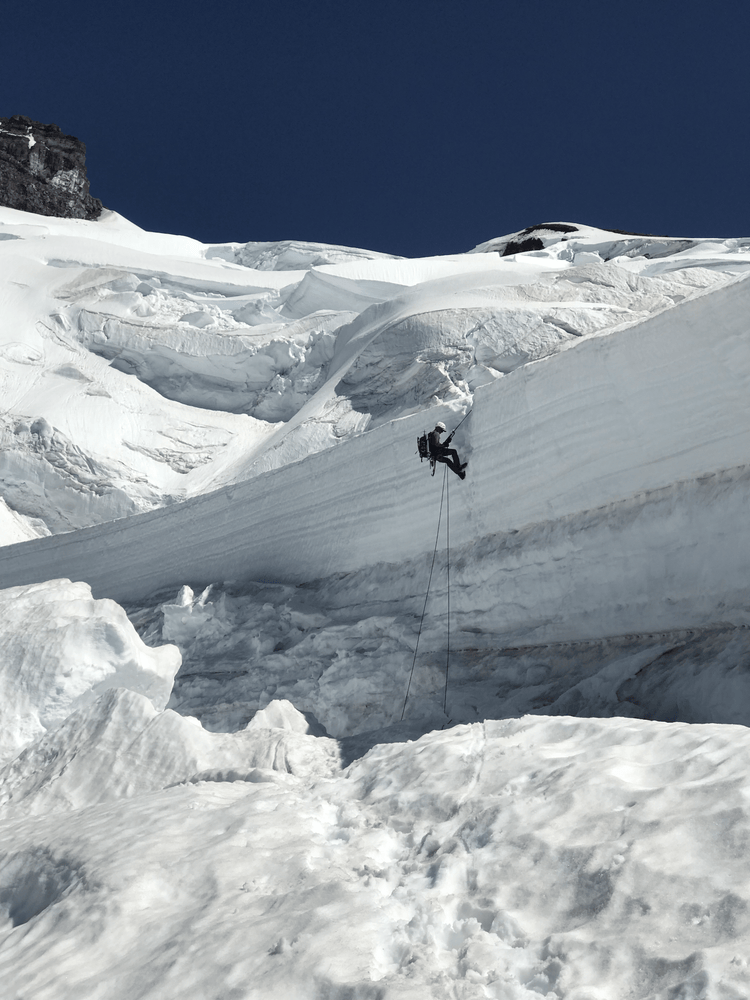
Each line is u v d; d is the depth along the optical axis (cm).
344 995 286
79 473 2986
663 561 863
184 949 345
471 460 1209
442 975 288
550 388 1032
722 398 789
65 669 1048
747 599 751
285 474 1688
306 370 3416
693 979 248
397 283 4044
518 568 1095
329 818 495
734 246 5119
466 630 1164
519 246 6944
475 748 529
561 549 1020
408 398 2522
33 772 773
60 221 7869
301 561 1700
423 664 1142
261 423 3375
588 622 965
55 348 3734
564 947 288
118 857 454
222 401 3578
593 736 482
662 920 283
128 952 362
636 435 909
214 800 557
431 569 1305
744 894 277
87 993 332
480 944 304
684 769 385
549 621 1027
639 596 891
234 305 4288
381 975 298
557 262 5525
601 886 315
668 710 737
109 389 3388
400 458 1374
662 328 836
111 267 4522
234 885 401
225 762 709
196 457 3164
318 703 1195
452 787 469
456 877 363
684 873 301
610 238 6275
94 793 698
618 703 791
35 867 501
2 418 3183
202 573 1983
